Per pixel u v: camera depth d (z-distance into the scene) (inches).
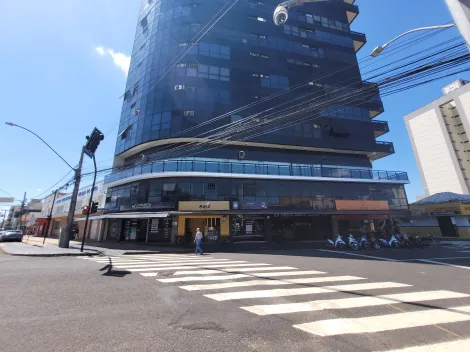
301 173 890.7
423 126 1983.3
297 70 1109.7
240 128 911.7
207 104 929.5
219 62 1008.2
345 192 914.1
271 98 1010.1
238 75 1010.7
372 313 178.2
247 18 1126.4
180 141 905.5
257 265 387.2
